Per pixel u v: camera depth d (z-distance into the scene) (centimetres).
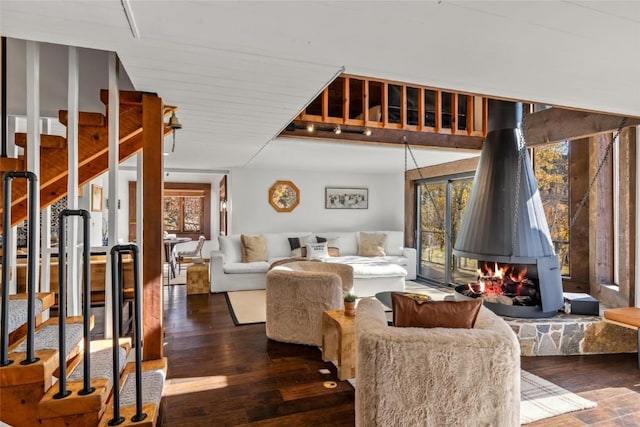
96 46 177
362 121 423
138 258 164
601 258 395
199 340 351
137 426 157
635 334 327
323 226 728
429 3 133
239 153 509
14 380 150
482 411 169
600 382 268
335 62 194
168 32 160
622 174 360
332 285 330
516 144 369
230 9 138
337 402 239
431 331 176
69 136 237
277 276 345
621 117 324
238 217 677
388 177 766
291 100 268
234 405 235
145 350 245
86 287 158
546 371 287
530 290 356
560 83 223
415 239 696
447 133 462
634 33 157
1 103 245
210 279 561
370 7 137
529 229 342
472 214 379
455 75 211
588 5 134
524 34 159
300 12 141
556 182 439
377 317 199
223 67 204
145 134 249
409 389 169
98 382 167
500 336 173
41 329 210
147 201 248
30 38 166
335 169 698
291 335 340
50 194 288
